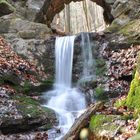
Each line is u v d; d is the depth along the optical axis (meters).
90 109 6.62
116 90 9.05
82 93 9.62
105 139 5.67
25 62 10.52
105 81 9.71
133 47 10.57
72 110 8.84
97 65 10.66
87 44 11.30
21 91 9.23
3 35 11.65
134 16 12.73
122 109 6.72
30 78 9.91
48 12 15.07
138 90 6.71
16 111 7.50
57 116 7.81
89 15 36.66
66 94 9.65
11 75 9.41
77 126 6.21
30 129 7.35
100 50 11.09
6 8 12.65
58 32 16.09
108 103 7.79
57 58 11.21
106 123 6.06
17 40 11.35
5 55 10.25
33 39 11.57
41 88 9.69
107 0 14.06
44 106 8.53
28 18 13.41
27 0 13.66
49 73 10.86
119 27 12.34
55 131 7.25
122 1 13.11
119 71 9.77
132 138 2.35
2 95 8.30
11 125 7.16
